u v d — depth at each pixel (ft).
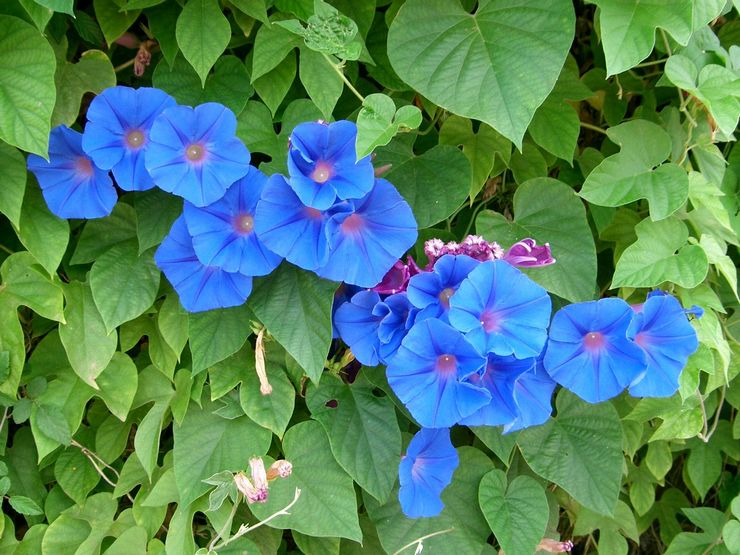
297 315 2.12
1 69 1.96
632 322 2.05
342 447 2.24
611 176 2.25
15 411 2.27
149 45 2.29
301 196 1.90
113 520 2.45
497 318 2.00
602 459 2.42
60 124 2.11
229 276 2.09
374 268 2.03
